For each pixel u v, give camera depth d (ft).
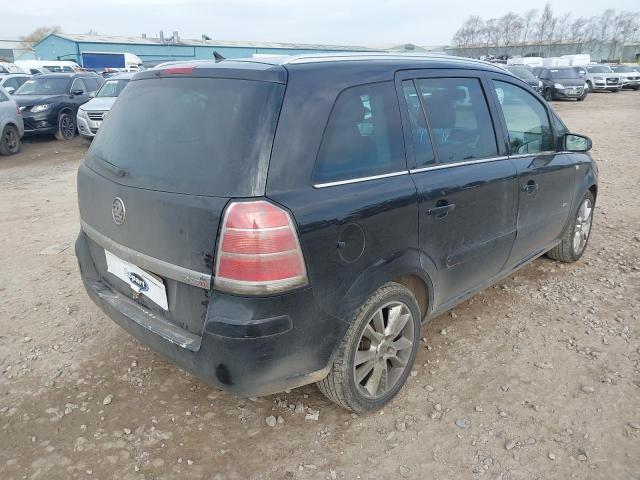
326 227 7.67
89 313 13.11
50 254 17.16
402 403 9.78
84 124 42.42
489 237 11.23
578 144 13.94
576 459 8.47
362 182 8.38
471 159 10.70
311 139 7.76
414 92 9.71
